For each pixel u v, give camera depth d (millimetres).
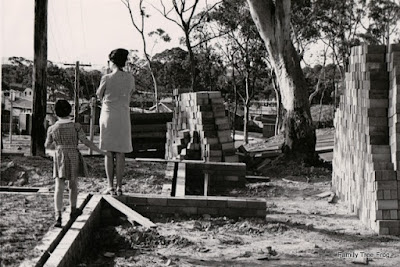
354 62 12719
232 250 8875
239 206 10938
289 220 11484
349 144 13344
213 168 15523
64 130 8320
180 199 10836
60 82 72938
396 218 10523
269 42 21875
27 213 8867
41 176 14211
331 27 56188
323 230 10703
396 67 10891
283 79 21828
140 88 81562
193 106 18859
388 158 10859
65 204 9648
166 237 9266
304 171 20062
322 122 66438
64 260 6844
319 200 14867
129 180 14289
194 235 9703
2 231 7652
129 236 9117
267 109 95938
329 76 66750
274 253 8734
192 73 49094
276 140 38094
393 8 57219
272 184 16656
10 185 13609
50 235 7543
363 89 11742
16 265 6273
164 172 15258
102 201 10352
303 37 54469
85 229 8523
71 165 8281
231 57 60375
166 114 26562
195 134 18531
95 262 8094
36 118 17547
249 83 62719
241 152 22391
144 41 63062
